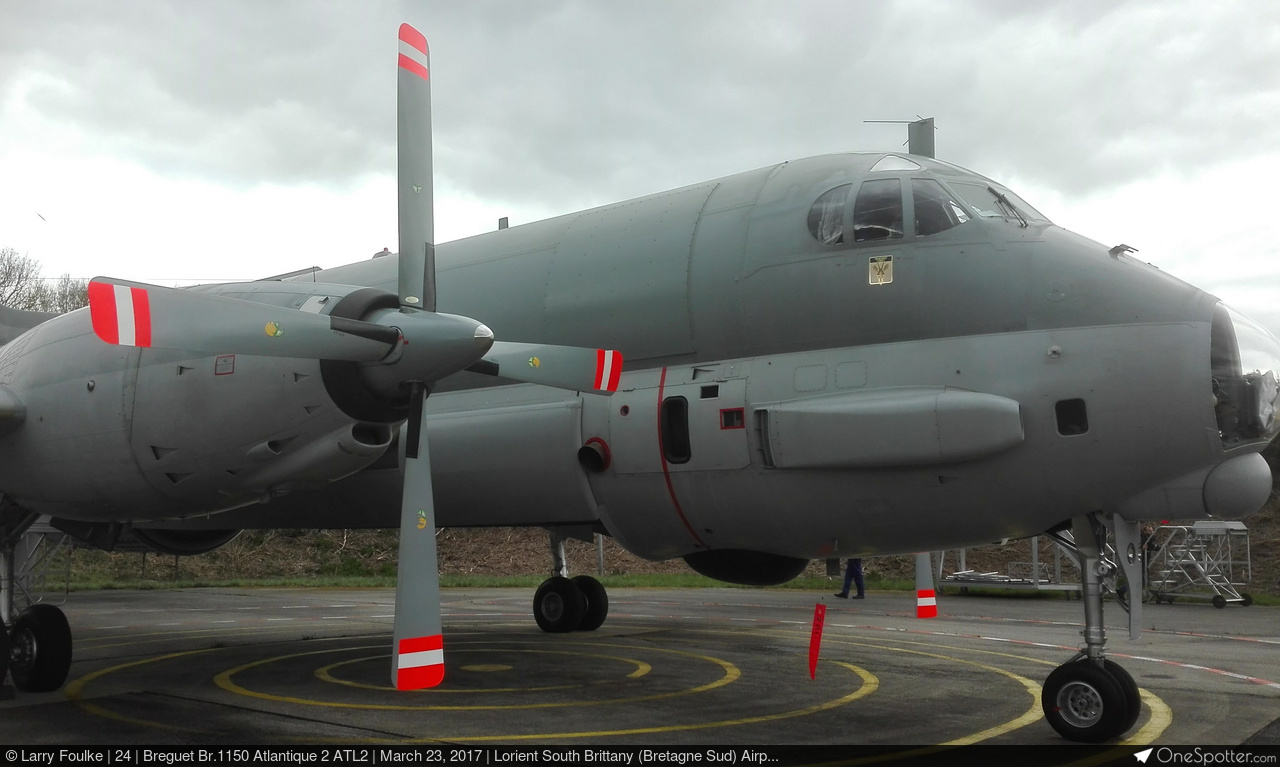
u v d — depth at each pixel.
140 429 7.63
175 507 8.02
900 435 7.58
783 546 8.81
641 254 9.43
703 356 8.93
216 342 6.32
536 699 7.46
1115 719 6.08
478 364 7.63
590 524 10.13
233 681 8.37
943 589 20.23
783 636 11.86
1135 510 7.18
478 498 10.18
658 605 17.27
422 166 7.62
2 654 7.79
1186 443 6.91
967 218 8.04
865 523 8.15
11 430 8.28
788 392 8.27
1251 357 7.07
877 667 9.19
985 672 8.91
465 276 10.67
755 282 8.62
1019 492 7.43
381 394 7.11
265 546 29.56
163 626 13.77
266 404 7.20
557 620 12.14
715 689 7.95
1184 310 7.12
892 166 8.70
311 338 6.64
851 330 8.16
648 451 8.99
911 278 7.96
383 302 7.36
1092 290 7.41
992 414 7.27
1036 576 18.92
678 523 9.14
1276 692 7.91
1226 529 17.78
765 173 9.36
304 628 13.36
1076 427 7.20
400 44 7.63
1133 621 7.23
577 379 8.16
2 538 8.86
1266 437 7.08
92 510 8.29
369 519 10.87
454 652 10.20
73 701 7.44
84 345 8.08
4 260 42.78
